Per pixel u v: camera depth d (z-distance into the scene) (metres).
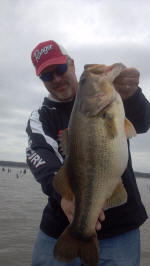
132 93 0.73
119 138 0.64
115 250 0.80
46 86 0.95
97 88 0.66
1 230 3.02
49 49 0.93
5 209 4.34
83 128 0.65
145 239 2.95
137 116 0.78
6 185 9.11
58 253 0.63
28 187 9.16
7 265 2.07
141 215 0.85
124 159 0.64
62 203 0.66
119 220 0.81
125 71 0.70
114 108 0.65
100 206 0.63
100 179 0.63
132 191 0.83
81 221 0.63
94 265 0.62
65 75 0.91
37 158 0.80
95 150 0.63
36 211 4.38
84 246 0.63
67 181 0.65
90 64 0.72
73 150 0.65
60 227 0.86
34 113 0.97
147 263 2.18
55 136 0.89
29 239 2.76
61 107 0.93
